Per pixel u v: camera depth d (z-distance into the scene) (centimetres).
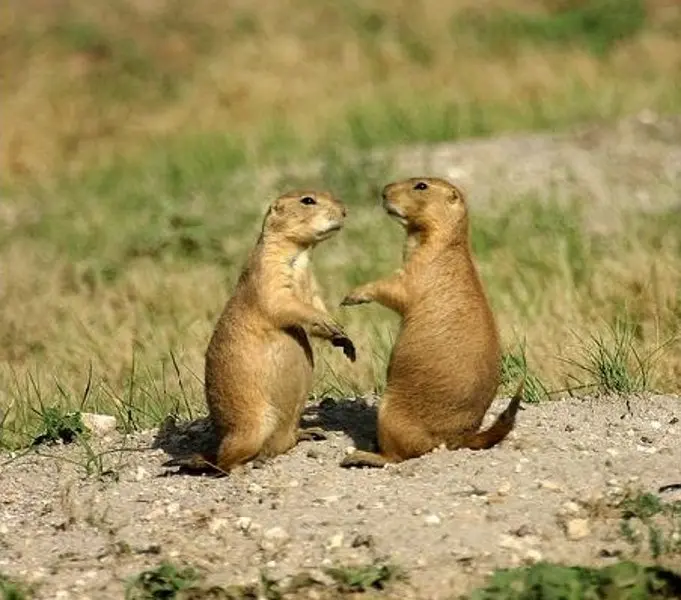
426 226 1002
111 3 3478
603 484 939
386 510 921
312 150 2344
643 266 1474
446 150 2170
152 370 1330
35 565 902
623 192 1916
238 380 1006
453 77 2833
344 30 3275
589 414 1076
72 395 1287
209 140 2539
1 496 1024
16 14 3391
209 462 1014
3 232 2092
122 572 882
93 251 1881
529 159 2081
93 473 1041
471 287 999
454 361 982
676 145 2095
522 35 3127
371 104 2619
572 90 2578
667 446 1009
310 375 1034
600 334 1273
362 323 1445
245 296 1016
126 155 2592
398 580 838
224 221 1906
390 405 994
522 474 957
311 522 914
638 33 3052
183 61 3161
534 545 868
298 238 1013
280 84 2912
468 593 820
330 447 1035
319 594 831
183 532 927
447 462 980
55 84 3028
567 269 1511
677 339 1281
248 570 870
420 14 3309
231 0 3506
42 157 2653
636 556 849
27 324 1577
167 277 1695
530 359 1241
